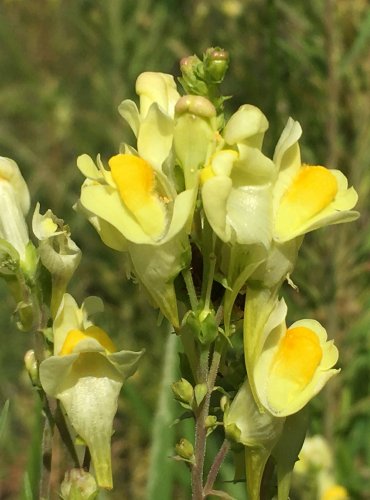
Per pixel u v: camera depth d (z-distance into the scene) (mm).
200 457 170
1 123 498
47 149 485
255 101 350
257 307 168
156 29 395
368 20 300
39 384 180
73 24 475
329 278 302
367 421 310
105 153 469
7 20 502
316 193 168
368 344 306
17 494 393
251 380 167
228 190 158
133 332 400
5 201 188
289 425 175
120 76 414
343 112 332
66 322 175
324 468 287
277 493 180
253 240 163
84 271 425
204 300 167
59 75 492
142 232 165
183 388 169
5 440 402
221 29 378
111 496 379
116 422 382
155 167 166
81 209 169
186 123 163
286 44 315
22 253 186
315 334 172
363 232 313
